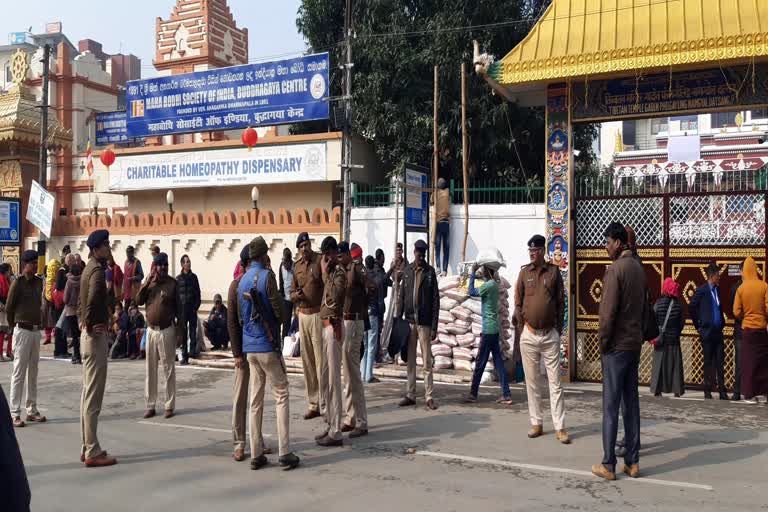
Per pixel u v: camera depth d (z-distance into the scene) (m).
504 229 13.79
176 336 8.39
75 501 5.14
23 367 7.87
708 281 9.30
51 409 8.73
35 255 8.00
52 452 6.61
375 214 15.23
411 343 8.70
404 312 8.79
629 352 5.73
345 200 14.88
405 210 12.82
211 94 18.83
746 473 5.79
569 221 10.91
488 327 8.80
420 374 11.05
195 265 17.53
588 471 5.86
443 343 11.19
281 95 17.94
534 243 7.14
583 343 10.86
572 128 10.97
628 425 5.80
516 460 6.20
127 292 13.72
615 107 10.70
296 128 21.14
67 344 14.24
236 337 6.31
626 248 5.98
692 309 9.31
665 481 5.57
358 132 17.81
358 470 5.90
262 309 5.98
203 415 8.28
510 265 13.71
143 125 19.80
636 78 10.47
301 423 7.75
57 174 27.05
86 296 6.21
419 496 5.19
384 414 8.21
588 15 10.63
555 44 10.63
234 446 6.43
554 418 6.94
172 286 8.34
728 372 9.73
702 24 9.70
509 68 10.75
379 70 17.41
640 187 10.78
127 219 18.61
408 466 6.01
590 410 8.42
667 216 10.30
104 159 18.62
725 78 9.97
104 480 5.68
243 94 18.39
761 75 9.78
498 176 17.97
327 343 6.88
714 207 10.02
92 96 31.89
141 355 13.58
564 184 10.97
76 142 30.69
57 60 30.70
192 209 19.59
